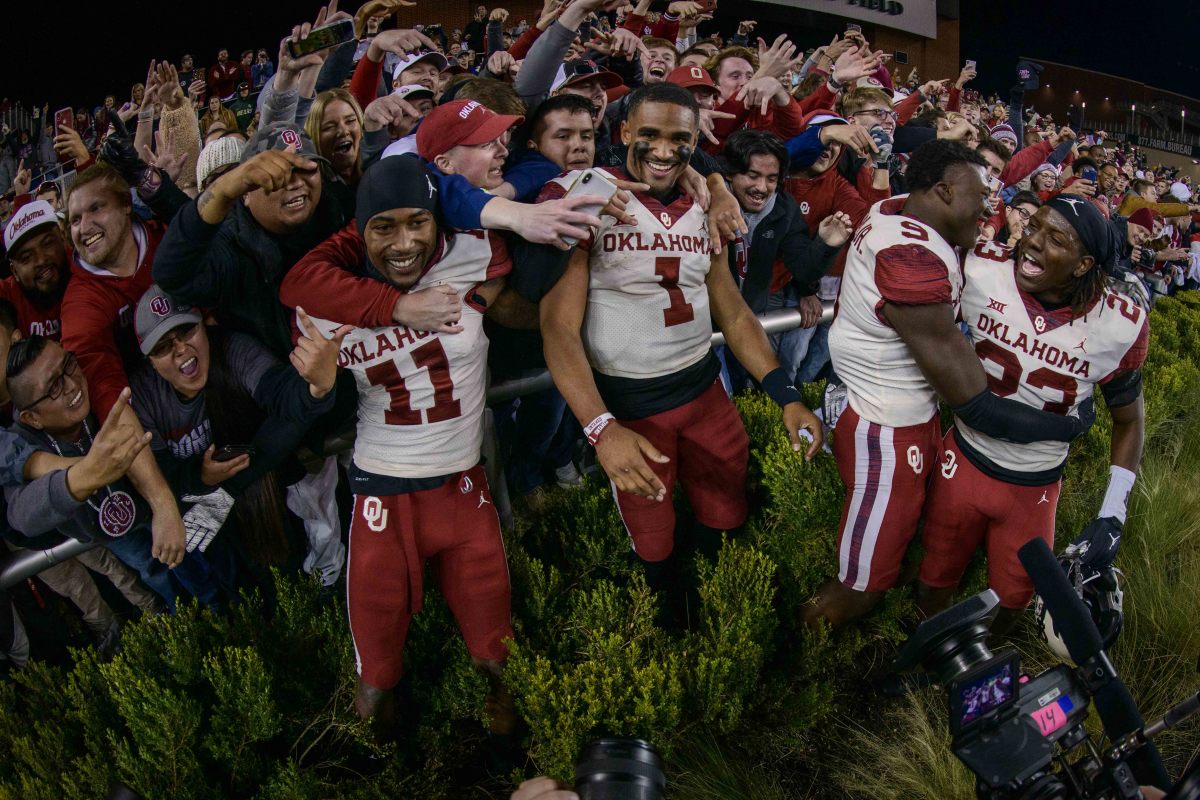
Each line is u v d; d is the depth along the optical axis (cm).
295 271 226
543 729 241
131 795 136
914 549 319
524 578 281
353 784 244
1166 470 429
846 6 1881
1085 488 387
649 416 268
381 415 231
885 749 279
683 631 297
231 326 254
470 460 240
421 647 269
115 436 209
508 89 267
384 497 232
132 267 254
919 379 267
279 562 279
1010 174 607
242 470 249
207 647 257
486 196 221
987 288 268
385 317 218
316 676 262
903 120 631
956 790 257
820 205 392
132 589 283
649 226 250
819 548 302
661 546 283
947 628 157
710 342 278
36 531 221
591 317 259
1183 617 327
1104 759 153
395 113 312
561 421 334
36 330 275
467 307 231
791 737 276
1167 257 742
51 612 272
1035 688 159
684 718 261
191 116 386
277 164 212
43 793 219
